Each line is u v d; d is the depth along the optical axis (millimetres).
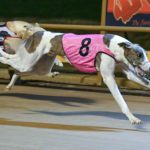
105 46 9250
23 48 10422
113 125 9289
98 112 10562
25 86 13727
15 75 12031
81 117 9969
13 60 10617
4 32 11180
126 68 9289
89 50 9375
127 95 12969
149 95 13047
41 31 10258
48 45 9969
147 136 8508
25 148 7461
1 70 14430
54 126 9055
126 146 7766
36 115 10023
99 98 12367
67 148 7527
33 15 19719
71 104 11430
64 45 9633
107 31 13414
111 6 13461
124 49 9094
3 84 13867
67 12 19750
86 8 19812
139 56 9016
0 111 10328
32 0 20328
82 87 13711
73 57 9570
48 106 11070
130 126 9250
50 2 20188
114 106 11359
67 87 13742
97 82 13758
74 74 14445
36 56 10203
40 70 10609
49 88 13602
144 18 13242
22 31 10445
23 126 8977
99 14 19438
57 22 19094
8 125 9031
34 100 11742
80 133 8562
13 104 11141
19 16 19734
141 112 10773
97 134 8523
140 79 9148
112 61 9234
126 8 13352
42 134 8414
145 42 17688
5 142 7797
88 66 9461
